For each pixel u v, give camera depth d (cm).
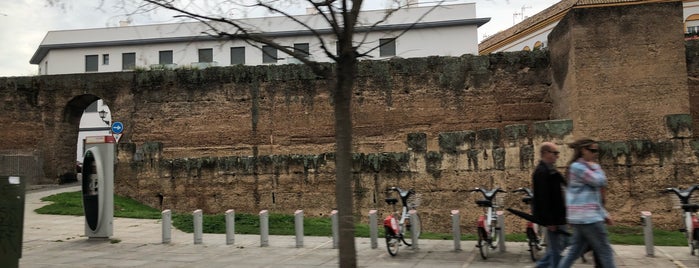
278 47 678
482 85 2392
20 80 2767
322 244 1373
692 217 1130
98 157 1440
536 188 852
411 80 2442
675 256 1138
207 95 2595
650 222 1155
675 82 1884
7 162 2655
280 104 2536
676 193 1178
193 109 2600
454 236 1238
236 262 1130
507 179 1767
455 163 1839
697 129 2148
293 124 2519
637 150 1689
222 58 4991
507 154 1775
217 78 2594
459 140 1842
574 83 1958
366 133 2456
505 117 2359
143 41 5316
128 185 2258
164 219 1400
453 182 1836
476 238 1466
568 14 2011
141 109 2639
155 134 2614
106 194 1438
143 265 1099
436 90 2422
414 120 2423
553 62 2269
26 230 1599
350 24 632
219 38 747
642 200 1670
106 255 1221
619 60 1919
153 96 2636
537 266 856
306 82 2519
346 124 624
